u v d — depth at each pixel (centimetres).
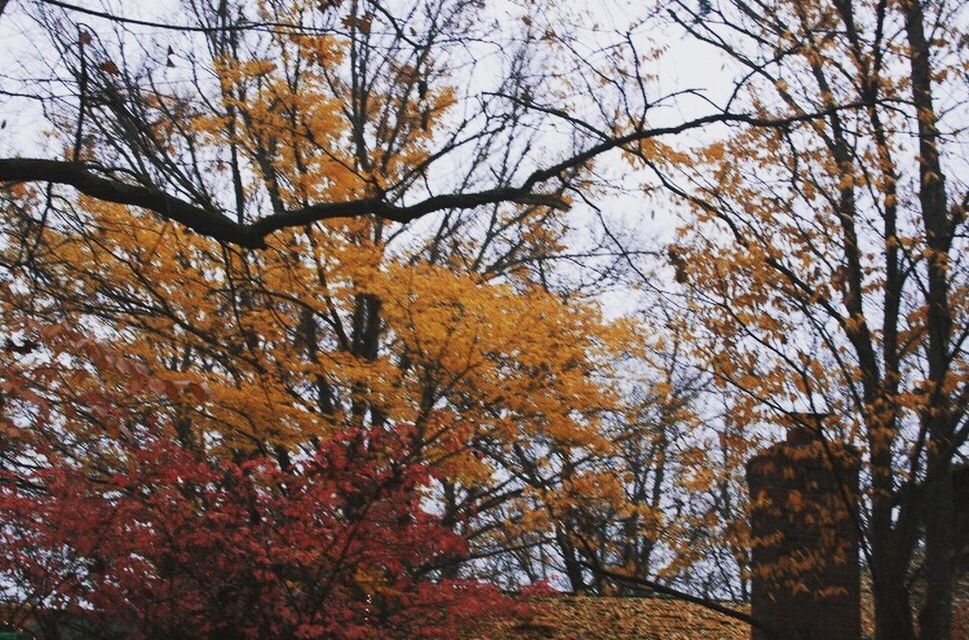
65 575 855
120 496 880
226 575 857
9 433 732
